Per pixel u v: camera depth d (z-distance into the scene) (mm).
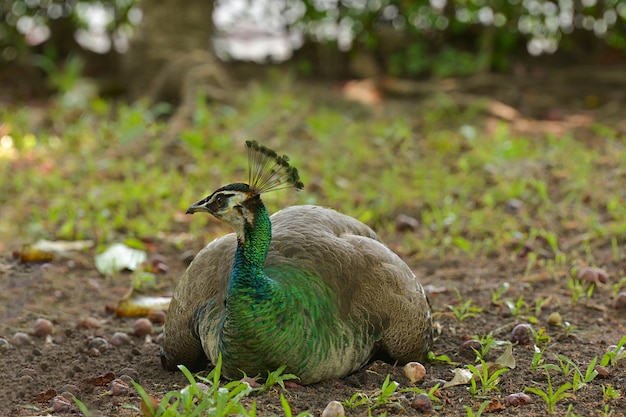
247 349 7031
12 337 9289
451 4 19781
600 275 10531
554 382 7793
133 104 18719
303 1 19781
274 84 19297
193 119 16703
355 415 7020
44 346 9102
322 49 20266
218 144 15508
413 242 12172
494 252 11812
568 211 12977
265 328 6965
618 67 19688
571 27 20078
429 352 8172
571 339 8961
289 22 20125
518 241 11938
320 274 7352
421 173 14391
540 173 14320
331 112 17594
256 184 7137
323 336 7191
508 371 8047
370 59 20062
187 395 6676
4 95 19562
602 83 19016
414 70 19516
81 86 18922
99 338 9055
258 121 16672
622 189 13609
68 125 17406
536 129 16938
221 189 6961
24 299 10367
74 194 13797
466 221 12883
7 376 8281
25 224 12672
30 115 17875
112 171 14781
